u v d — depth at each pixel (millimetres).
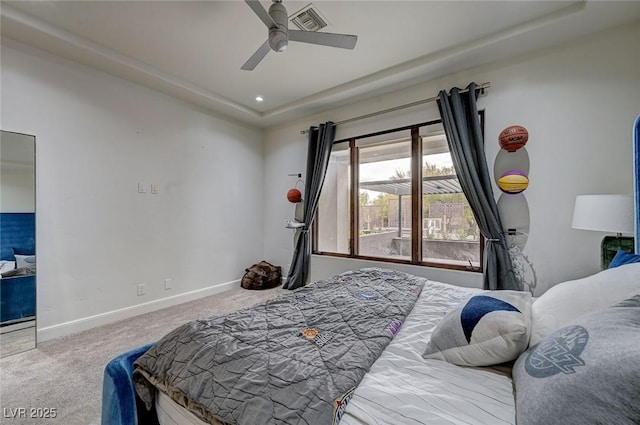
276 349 1061
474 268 2814
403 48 2582
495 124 2662
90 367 1997
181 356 1104
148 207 3188
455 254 2990
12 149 2303
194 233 3652
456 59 2629
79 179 2668
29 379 1853
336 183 4031
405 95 3219
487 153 2697
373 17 2180
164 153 3340
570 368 644
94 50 2479
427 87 3061
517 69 2568
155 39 2441
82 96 2686
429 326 1324
